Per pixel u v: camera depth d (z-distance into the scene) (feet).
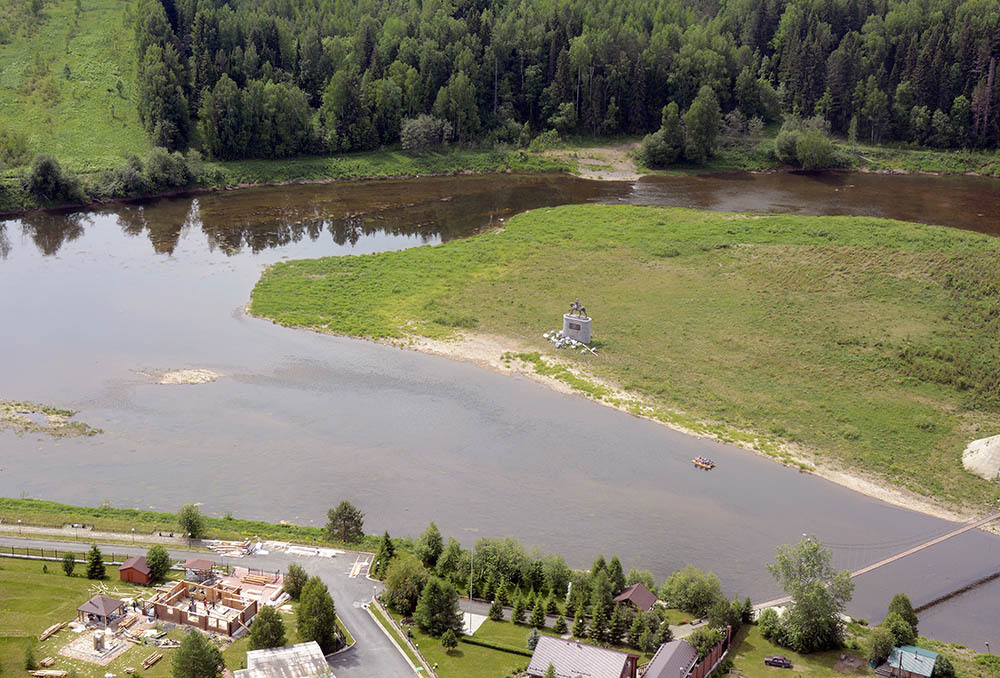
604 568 295.89
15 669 250.57
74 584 292.20
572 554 323.78
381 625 280.72
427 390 443.73
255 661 249.14
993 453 382.01
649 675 248.32
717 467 382.22
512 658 266.98
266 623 260.42
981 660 271.08
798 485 371.15
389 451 389.39
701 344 490.90
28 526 324.39
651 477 374.22
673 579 298.15
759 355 477.36
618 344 492.13
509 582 301.63
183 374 456.04
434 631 277.44
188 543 319.68
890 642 267.80
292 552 316.40
